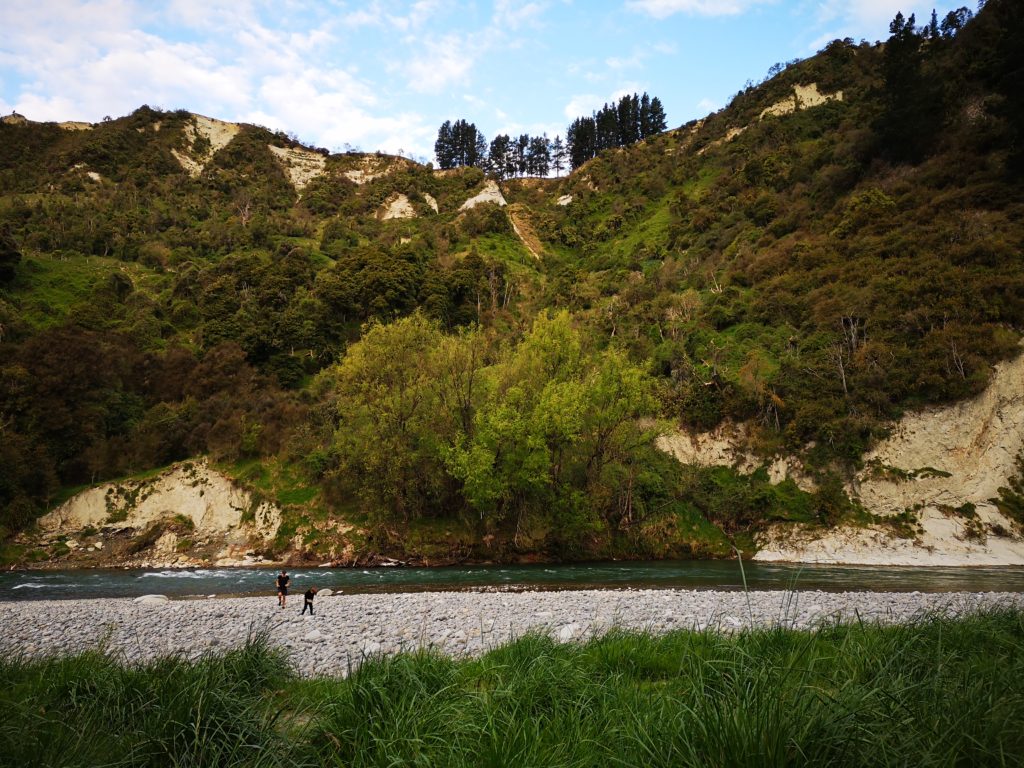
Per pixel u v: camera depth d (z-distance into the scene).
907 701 4.54
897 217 57.81
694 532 43.12
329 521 40.97
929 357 42.66
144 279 82.31
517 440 38.12
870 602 18.47
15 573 36.81
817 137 103.44
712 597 20.05
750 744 3.41
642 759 3.79
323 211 132.00
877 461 41.72
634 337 62.84
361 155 169.50
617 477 43.25
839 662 6.47
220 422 48.16
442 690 5.55
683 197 105.12
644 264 92.19
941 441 40.78
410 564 38.38
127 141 134.12
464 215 126.44
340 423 46.25
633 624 13.56
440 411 41.00
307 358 67.06
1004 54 63.66
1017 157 53.06
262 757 4.66
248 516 42.38
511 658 7.70
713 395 50.56
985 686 5.08
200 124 159.38
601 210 127.50
